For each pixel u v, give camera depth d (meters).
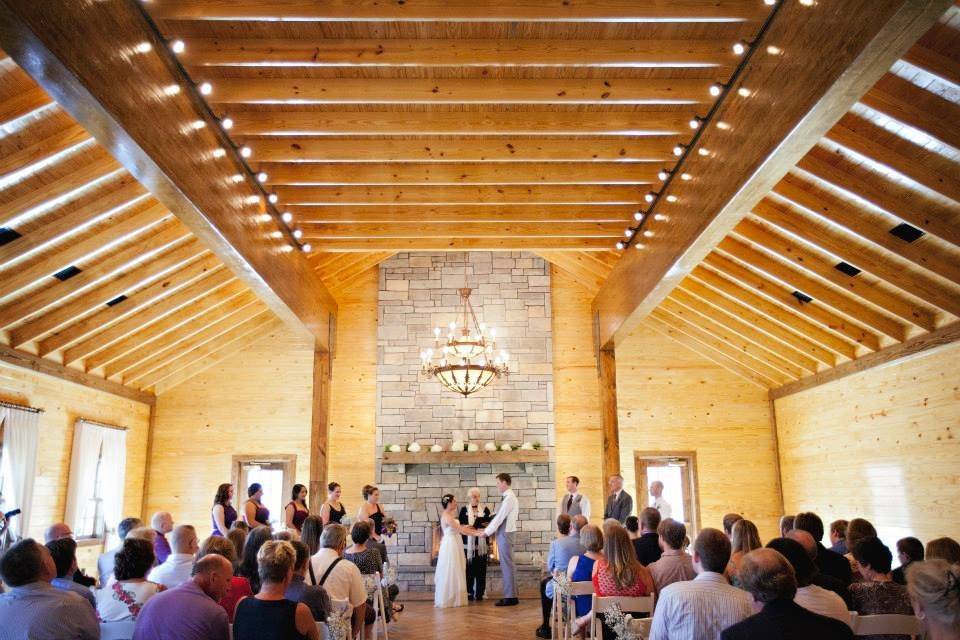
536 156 6.39
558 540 6.04
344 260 10.10
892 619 3.21
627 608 3.86
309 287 8.89
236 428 10.69
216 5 4.33
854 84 3.80
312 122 5.85
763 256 7.86
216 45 4.84
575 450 10.73
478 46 4.97
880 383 8.31
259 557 3.14
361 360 10.90
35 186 5.57
